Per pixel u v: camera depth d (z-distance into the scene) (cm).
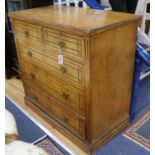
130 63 160
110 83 148
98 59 129
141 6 207
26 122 197
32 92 203
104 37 125
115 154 159
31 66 184
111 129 171
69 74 142
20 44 185
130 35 146
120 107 171
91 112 143
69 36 127
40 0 192
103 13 155
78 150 164
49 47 149
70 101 155
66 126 173
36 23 148
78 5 224
